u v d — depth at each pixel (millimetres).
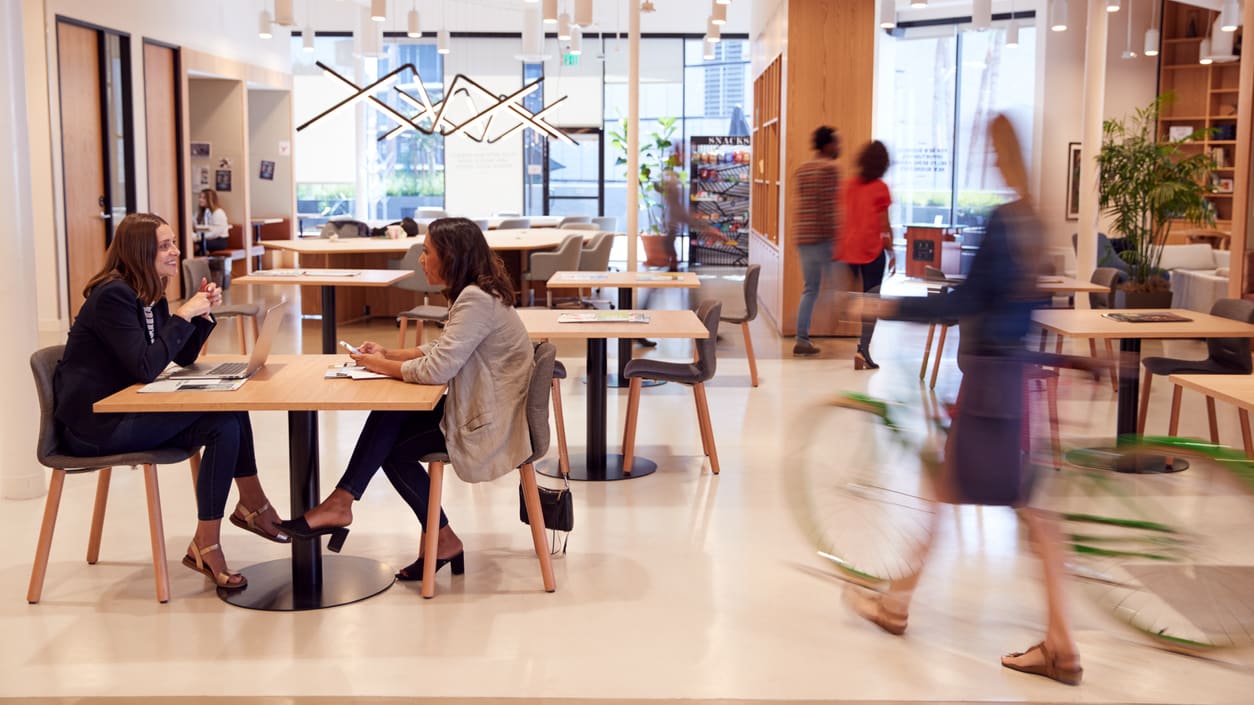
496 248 11312
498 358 4148
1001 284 3443
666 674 3529
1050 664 3512
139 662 3598
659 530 4969
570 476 5828
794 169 10531
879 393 7883
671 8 19250
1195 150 14547
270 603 4082
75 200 11414
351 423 7066
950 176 18328
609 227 17125
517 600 4152
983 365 3498
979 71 17734
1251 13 8953
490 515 5195
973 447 3531
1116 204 10633
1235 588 4238
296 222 18906
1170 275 11820
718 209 19062
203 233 15328
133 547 4695
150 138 13266
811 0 10297
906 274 17156
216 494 4176
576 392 8117
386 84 10414
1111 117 14719
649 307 13414
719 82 19656
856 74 10383
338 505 4055
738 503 5375
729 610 4062
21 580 4301
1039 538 3551
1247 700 3377
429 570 4160
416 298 12125
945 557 4586
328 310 8414
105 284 4035
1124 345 5867
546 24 11516
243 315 8516
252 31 16766
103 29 11898
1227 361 5996
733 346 10164
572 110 19688
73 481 5652
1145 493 5484
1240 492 5312
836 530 4863
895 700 3365
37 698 3332
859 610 4059
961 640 3809
